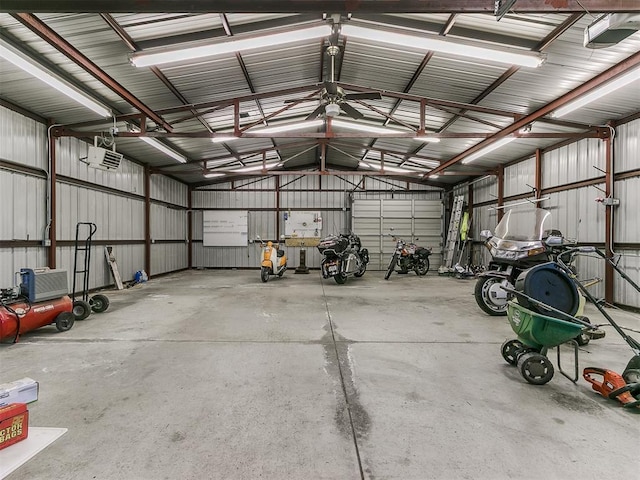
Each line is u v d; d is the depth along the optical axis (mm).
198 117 5676
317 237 10180
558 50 3459
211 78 4449
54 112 4551
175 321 3879
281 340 3182
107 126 5062
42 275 3309
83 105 4281
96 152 4957
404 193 10562
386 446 1597
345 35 3656
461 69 4180
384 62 4379
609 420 1827
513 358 2586
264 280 7348
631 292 4547
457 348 2979
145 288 6449
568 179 5695
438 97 5074
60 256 5020
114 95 4352
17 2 1954
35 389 1977
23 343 3074
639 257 4449
